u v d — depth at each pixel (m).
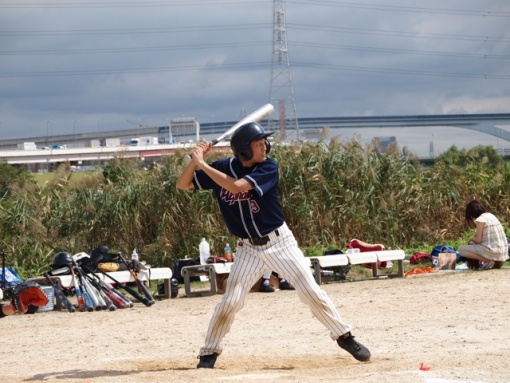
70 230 21.62
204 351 8.08
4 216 21.22
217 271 16.97
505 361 7.65
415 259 20.92
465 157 26.69
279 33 91.50
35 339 11.29
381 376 7.00
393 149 24.45
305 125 135.38
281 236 7.86
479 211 18.89
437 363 7.69
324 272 18.55
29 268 20.72
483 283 15.54
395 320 11.48
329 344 9.69
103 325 12.61
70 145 125.69
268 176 7.70
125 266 16.42
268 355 8.95
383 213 23.55
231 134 7.90
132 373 7.91
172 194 21.38
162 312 14.08
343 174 23.42
